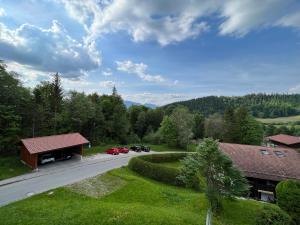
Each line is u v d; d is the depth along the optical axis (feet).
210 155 58.65
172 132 233.76
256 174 99.25
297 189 61.21
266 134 329.11
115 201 74.54
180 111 239.71
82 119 193.16
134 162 123.13
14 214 55.52
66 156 141.49
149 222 51.72
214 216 60.29
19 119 133.90
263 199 97.55
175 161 161.89
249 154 112.16
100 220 51.80
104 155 163.12
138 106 336.08
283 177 94.99
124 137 236.84
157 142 253.85
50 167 120.26
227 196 59.11
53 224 49.88
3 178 96.37
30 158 113.70
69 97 195.52
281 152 112.47
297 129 341.00
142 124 304.30
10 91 134.51
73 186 85.71
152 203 73.77
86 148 180.04
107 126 226.58
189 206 70.18
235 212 63.52
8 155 126.00
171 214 58.08
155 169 112.47
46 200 71.41
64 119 182.91
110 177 99.96
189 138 237.04
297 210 59.47
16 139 129.18
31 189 85.20
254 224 58.13
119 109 237.45
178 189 100.07
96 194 80.84
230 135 233.96
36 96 159.02
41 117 157.07
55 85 180.45
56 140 129.29
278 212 57.52
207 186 60.29
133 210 58.23
